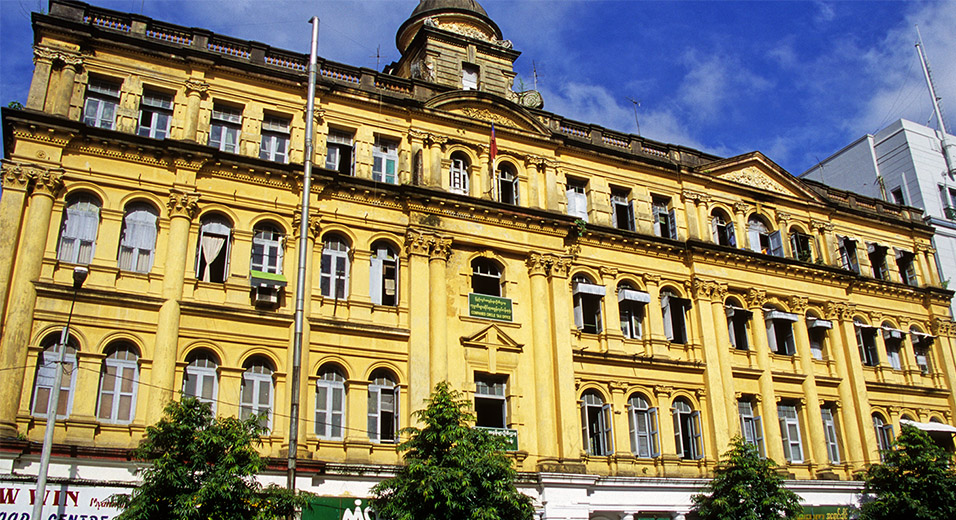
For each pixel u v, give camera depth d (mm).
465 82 34594
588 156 33812
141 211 25297
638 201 34406
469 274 29344
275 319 25438
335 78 30078
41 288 22828
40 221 23375
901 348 39188
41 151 24031
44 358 22672
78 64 25609
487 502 21531
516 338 29312
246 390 24781
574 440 28219
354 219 27938
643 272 33094
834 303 37188
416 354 26875
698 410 31969
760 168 38500
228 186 26422
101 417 22781
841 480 33219
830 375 36062
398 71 37781
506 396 28594
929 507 29750
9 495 20500
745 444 28156
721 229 36312
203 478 18984
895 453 31266
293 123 28438
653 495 29109
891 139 48562
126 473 22125
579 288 30906
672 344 32500
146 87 26656
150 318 23984
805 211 39125
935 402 38906
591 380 30203
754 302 34969
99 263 24078
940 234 44125
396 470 24062
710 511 27656
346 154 29453
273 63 29094
